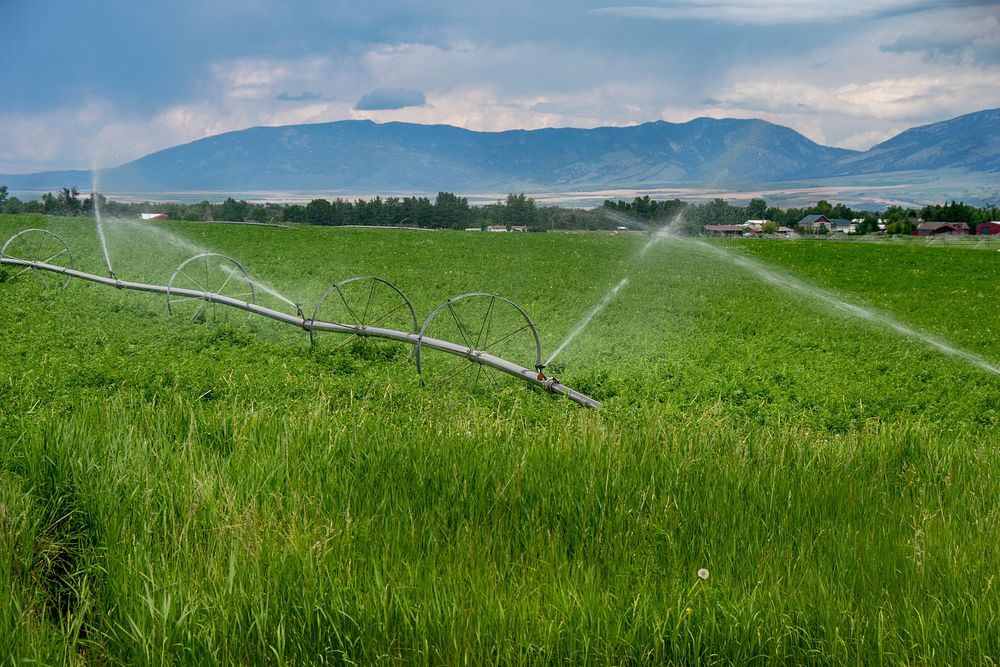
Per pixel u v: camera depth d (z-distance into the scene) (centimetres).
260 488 628
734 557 572
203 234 4338
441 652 464
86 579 525
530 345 1752
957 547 578
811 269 4003
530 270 3438
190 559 529
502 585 520
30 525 573
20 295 2006
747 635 480
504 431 823
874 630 488
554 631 473
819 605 509
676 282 3180
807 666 478
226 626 470
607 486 646
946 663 467
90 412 805
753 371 1534
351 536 564
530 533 590
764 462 738
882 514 655
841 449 817
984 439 1048
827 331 2069
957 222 12350
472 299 2492
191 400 984
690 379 1416
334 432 774
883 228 12744
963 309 2698
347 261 3472
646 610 493
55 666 451
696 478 680
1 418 859
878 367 1625
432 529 580
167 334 1627
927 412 1264
